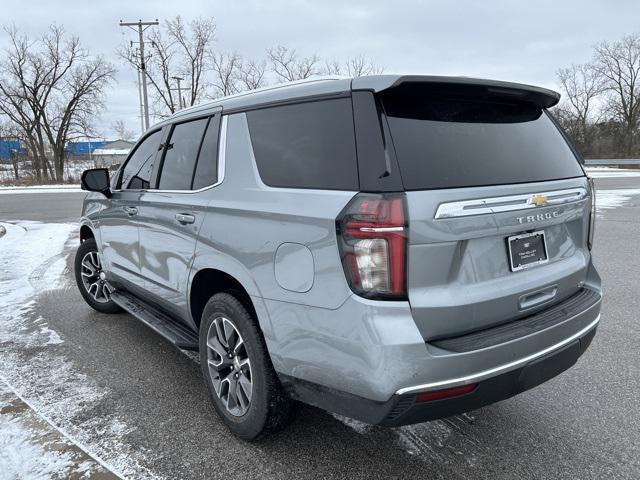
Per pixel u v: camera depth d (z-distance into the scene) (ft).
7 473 8.09
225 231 8.72
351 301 6.59
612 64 177.27
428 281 6.63
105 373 12.03
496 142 7.86
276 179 8.13
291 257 7.40
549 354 7.60
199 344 9.84
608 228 33.19
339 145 7.21
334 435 9.22
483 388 6.89
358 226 6.50
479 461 8.43
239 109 9.34
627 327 14.56
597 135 180.55
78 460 8.47
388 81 6.85
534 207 7.69
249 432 8.73
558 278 8.27
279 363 7.81
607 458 8.49
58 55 131.75
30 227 38.78
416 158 6.79
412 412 6.59
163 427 9.57
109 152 209.77
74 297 18.71
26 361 12.75
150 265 11.78
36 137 138.00
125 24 96.84
